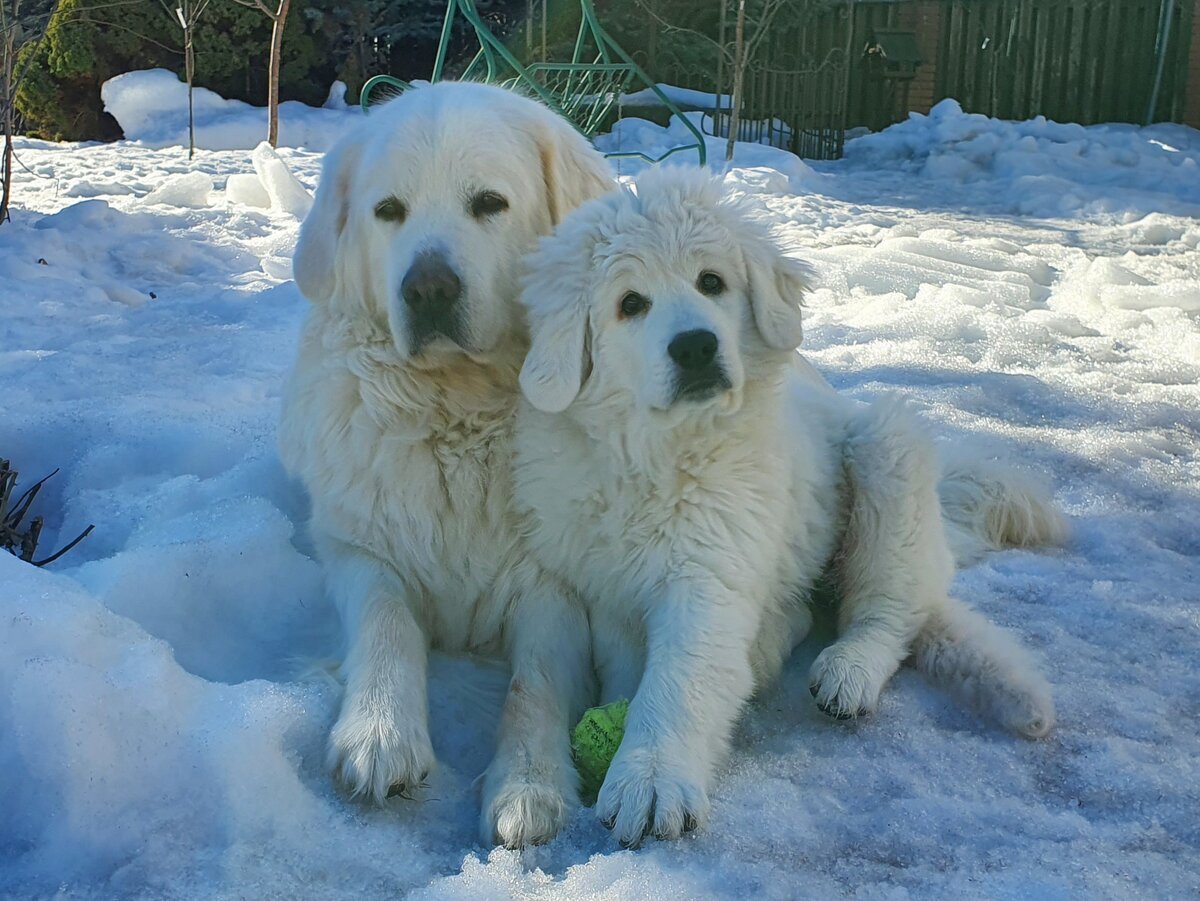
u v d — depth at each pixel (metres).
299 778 1.01
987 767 1.09
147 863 0.92
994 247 3.57
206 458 1.73
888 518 1.29
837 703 1.15
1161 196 4.72
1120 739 1.13
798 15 6.65
